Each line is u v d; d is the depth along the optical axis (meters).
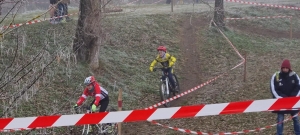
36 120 4.48
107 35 12.22
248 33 19.30
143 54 14.21
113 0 12.12
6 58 9.55
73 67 10.70
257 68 13.95
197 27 18.33
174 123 8.98
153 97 11.05
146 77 12.38
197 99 10.91
